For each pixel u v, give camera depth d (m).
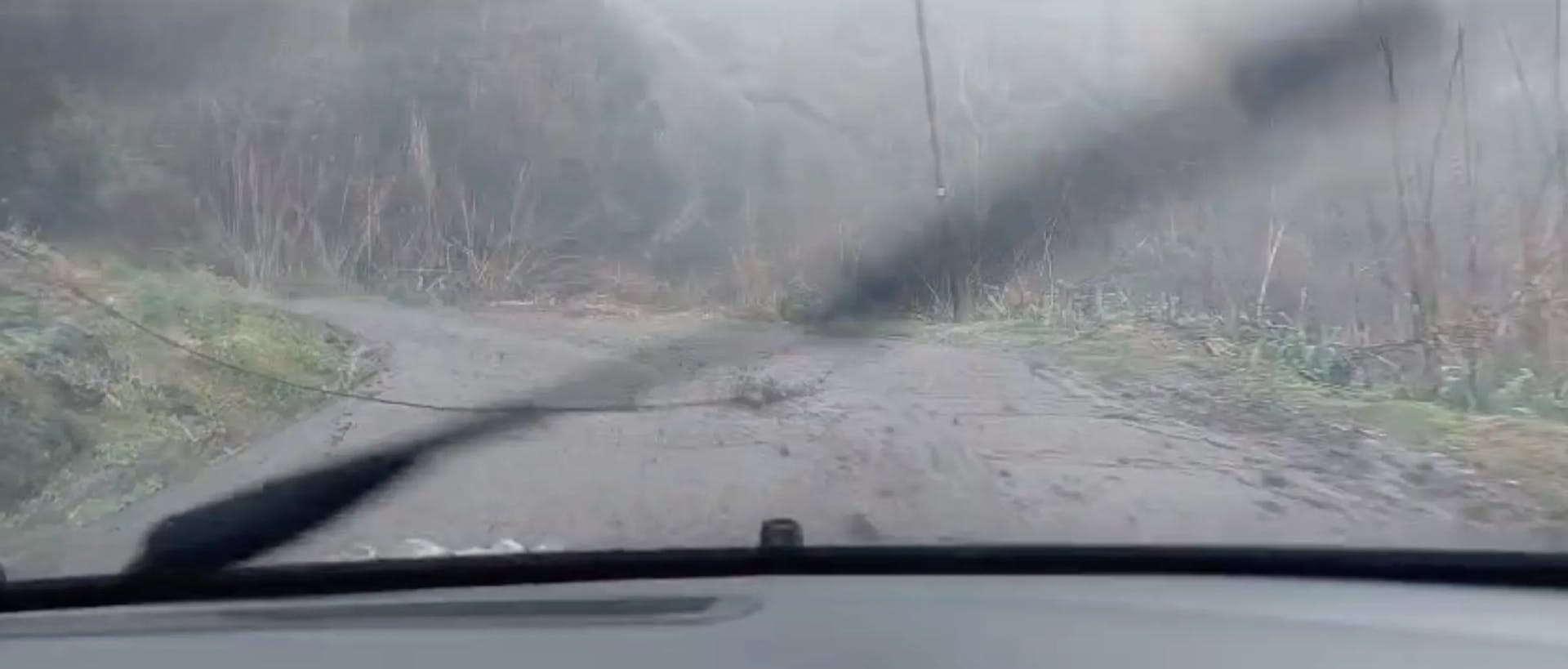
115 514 7.04
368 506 6.77
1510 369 10.23
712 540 6.13
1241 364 11.23
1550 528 6.56
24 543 6.12
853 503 6.99
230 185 16.06
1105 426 9.05
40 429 8.20
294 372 10.92
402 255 16.95
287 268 15.78
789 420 9.28
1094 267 15.21
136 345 10.30
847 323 15.05
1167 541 5.14
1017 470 7.80
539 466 7.78
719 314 15.73
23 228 13.68
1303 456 8.24
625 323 14.80
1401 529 6.45
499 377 11.04
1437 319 11.05
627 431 8.88
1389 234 12.03
